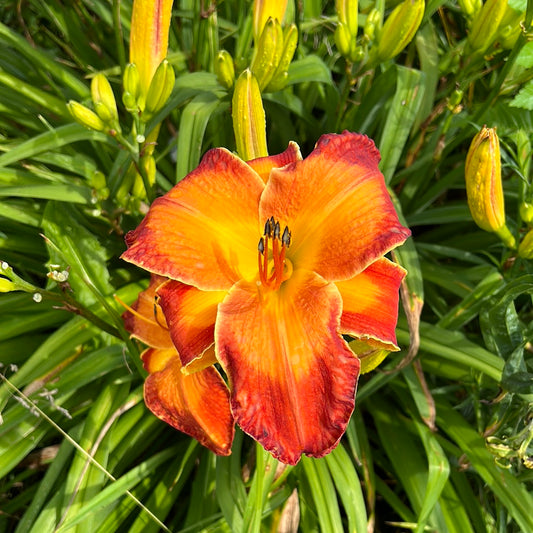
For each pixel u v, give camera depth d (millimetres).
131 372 400
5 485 430
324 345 271
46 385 385
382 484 446
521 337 402
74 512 361
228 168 296
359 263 281
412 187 509
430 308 511
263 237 292
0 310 427
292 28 365
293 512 405
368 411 482
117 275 471
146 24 354
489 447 394
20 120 482
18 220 423
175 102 428
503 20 407
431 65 503
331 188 294
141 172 384
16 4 559
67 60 584
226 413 325
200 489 418
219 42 523
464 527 394
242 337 274
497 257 518
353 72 471
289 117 523
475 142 358
